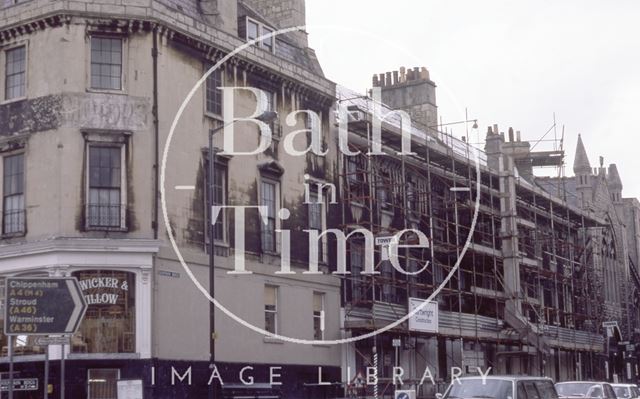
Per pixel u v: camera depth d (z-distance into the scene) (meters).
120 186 30.20
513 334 50.03
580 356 62.59
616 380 62.31
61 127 29.92
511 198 52.03
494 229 50.94
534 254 56.06
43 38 30.67
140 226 30.05
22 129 30.69
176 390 30.14
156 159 30.67
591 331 62.81
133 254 29.58
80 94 30.17
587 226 68.00
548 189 71.25
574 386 30.11
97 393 28.97
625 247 76.56
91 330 29.11
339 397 37.78
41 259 29.34
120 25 30.77
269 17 41.28
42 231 29.69
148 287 29.66
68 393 28.53
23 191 30.55
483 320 47.41
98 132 30.14
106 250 29.22
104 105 30.33
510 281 50.94
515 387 21.14
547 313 56.12
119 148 30.44
